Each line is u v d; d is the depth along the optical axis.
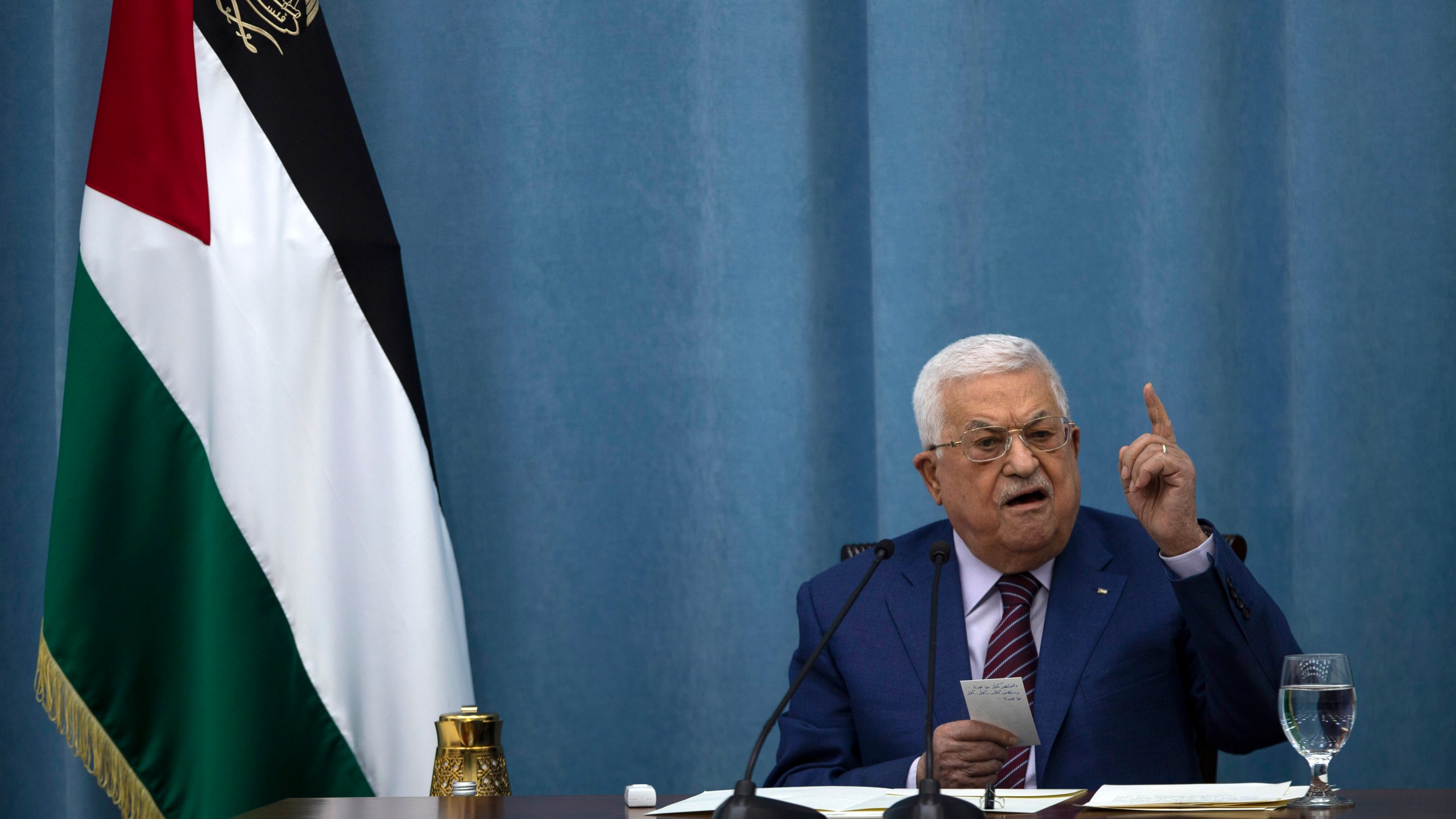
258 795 9.66
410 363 10.59
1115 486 11.27
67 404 9.91
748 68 11.96
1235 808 5.01
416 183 12.18
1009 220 11.45
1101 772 7.46
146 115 10.25
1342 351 11.32
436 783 7.62
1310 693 5.13
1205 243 11.36
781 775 8.08
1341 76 11.46
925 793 4.48
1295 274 11.35
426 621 10.17
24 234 12.05
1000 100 11.52
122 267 10.06
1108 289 11.43
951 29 11.50
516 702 11.74
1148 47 11.53
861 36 12.02
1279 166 11.48
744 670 11.54
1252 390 11.45
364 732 10.02
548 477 11.92
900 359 11.34
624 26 12.18
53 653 9.62
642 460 11.86
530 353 12.03
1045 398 7.99
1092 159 11.52
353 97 12.22
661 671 11.66
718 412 11.75
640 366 11.93
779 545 11.59
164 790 9.80
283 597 10.00
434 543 10.34
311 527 10.09
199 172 10.25
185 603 9.97
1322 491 11.26
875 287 11.44
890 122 11.51
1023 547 7.85
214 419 10.08
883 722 7.85
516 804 5.97
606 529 11.84
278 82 10.59
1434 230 11.41
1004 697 6.21
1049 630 7.91
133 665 9.81
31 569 11.69
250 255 10.26
